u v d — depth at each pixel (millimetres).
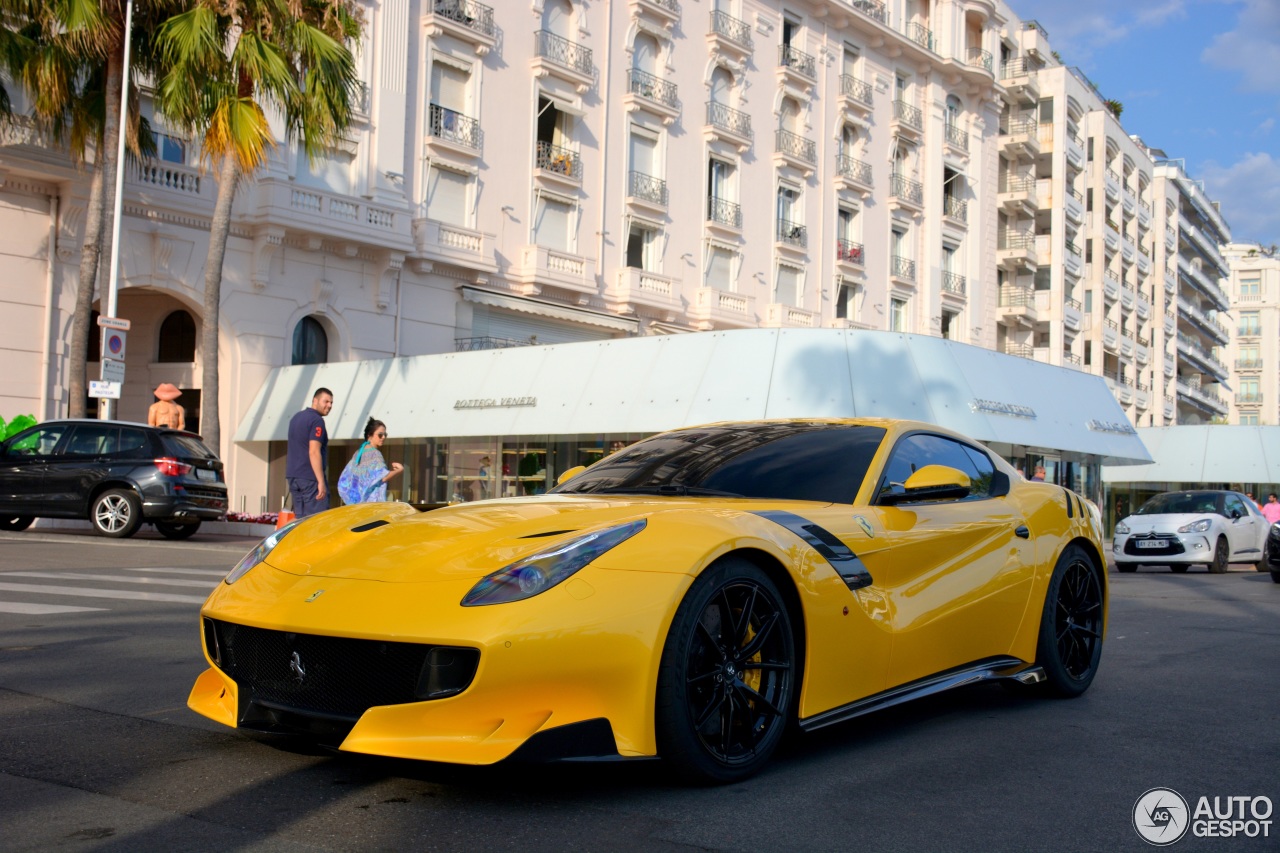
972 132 40156
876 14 35812
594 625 2652
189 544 12703
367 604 2760
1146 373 57812
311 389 20969
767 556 3080
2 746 3250
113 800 2729
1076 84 46938
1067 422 18516
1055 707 4188
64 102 15836
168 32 14789
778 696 3084
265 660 2922
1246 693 4520
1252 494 31156
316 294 21922
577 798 2789
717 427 4555
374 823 2564
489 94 25172
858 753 3357
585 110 27219
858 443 4023
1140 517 15844
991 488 4402
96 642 5188
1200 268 72875
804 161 32656
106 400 14609
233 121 15312
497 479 18625
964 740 3564
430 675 2621
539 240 26203
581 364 18203
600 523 3000
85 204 18172
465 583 2742
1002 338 44531
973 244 39969
